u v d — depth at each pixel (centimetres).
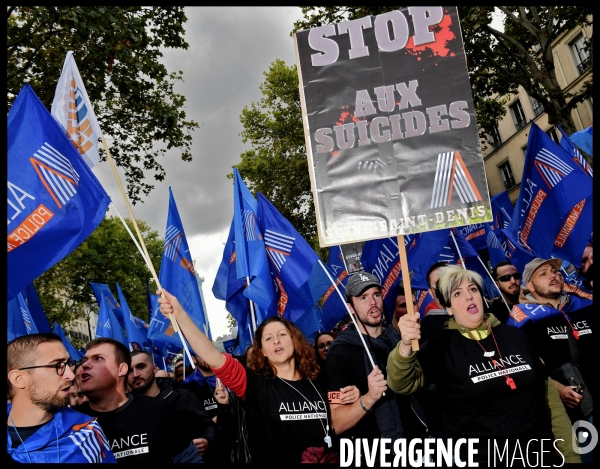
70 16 976
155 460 356
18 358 294
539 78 1416
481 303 348
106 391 364
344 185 368
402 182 362
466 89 366
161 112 1268
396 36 378
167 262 668
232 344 936
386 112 372
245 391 357
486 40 1493
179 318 352
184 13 1234
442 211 357
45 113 379
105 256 2997
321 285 659
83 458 298
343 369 381
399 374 326
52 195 366
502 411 323
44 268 353
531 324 460
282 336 370
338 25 384
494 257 805
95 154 423
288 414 352
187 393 530
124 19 1096
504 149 2923
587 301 493
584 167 633
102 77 1188
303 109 380
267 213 603
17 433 288
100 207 375
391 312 643
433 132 365
